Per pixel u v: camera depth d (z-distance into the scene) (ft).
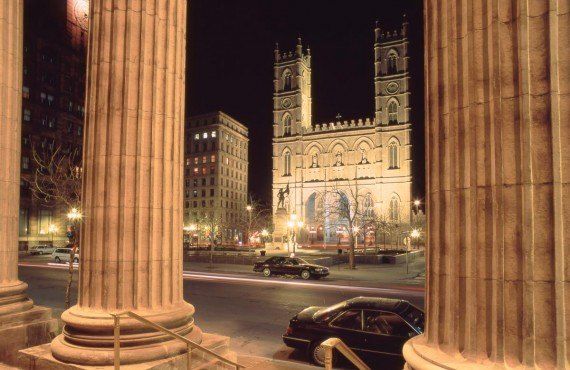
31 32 219.20
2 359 25.11
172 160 22.21
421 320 29.84
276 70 316.60
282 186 304.91
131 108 20.97
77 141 243.19
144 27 21.44
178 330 21.18
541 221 10.94
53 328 28.40
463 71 12.62
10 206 27.78
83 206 21.44
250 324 44.04
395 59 282.56
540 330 10.75
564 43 11.03
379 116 281.95
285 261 92.22
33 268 111.96
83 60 253.65
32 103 216.54
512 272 11.19
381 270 111.45
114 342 17.75
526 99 11.18
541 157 11.03
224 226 268.00
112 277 20.27
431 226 13.55
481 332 11.70
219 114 356.38
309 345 30.83
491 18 11.93
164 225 21.48
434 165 13.55
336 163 294.46
